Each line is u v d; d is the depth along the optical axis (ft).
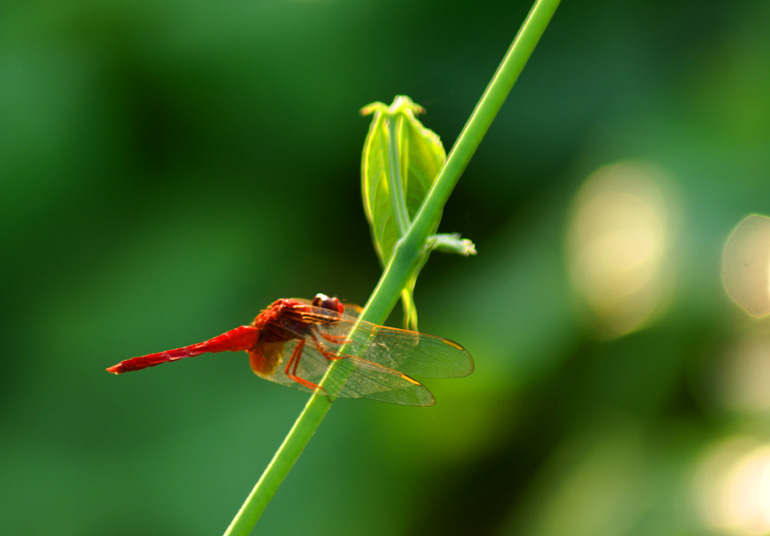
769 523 2.24
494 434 2.40
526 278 2.43
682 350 2.35
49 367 2.44
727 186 2.39
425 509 2.39
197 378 2.43
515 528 2.36
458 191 2.50
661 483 2.30
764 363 2.32
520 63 2.05
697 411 2.34
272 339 2.16
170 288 2.47
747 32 2.46
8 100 2.49
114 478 2.38
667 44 2.50
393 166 2.08
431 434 2.41
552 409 2.39
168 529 2.36
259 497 2.04
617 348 2.38
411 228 2.06
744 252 2.35
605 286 2.39
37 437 2.40
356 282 2.50
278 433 2.39
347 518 2.37
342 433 2.41
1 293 2.46
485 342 2.41
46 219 2.48
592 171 2.46
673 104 2.47
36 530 2.36
